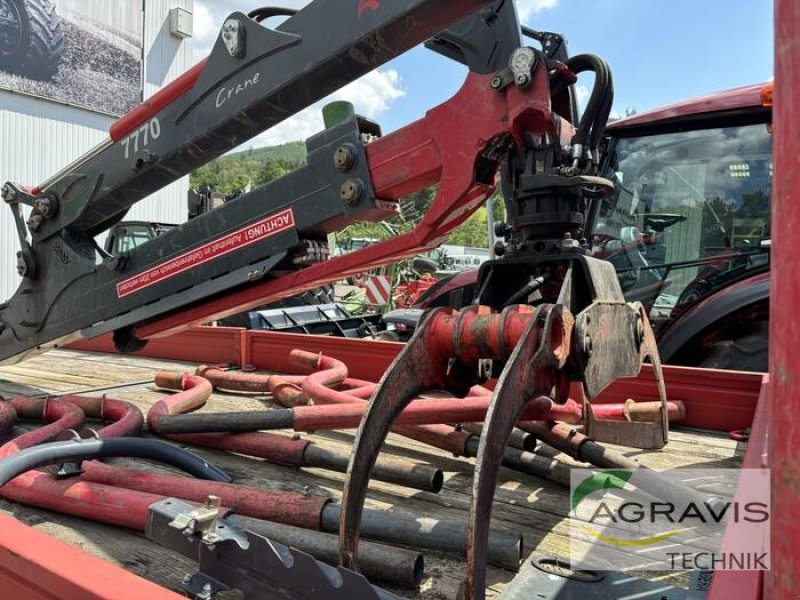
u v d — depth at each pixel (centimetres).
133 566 128
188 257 199
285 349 329
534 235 151
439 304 387
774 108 53
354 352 305
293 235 177
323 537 123
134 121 203
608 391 239
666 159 322
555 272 146
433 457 203
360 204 165
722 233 307
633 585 109
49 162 985
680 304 302
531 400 110
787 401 52
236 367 346
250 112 175
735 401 219
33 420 235
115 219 236
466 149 148
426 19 143
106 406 227
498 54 168
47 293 242
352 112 168
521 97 138
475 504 91
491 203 340
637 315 149
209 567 107
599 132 150
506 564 125
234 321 497
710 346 288
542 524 150
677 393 229
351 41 151
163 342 383
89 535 143
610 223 332
